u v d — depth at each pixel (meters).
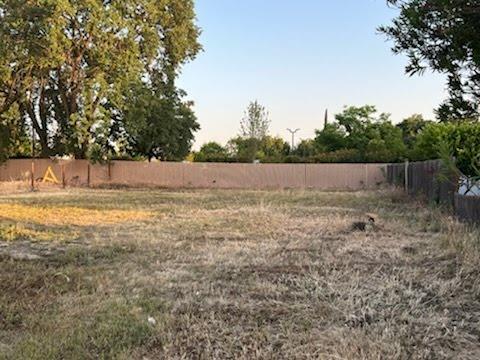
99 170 28.05
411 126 40.03
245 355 3.47
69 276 5.77
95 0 23.86
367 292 4.92
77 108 26.00
